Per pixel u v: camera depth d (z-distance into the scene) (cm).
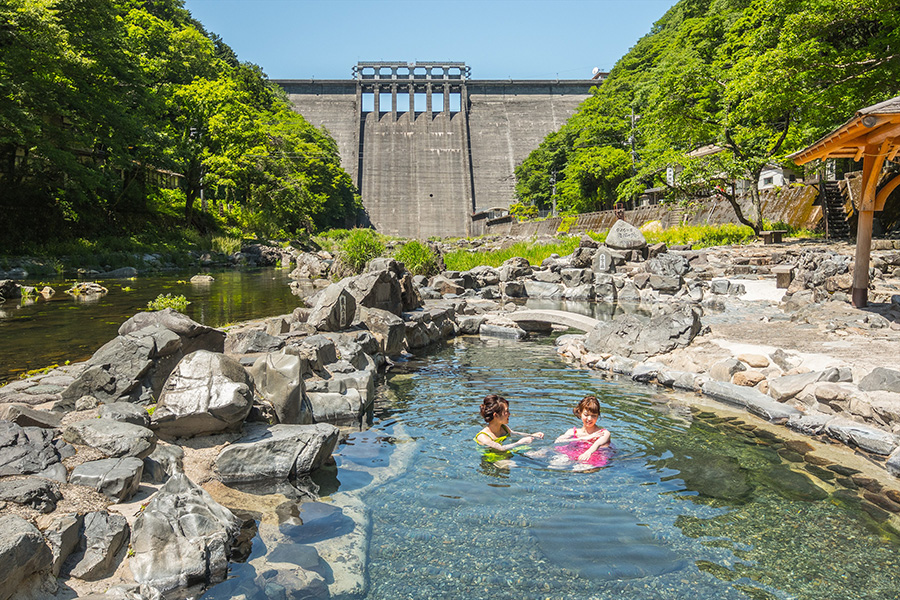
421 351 1350
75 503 417
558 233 5609
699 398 898
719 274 2294
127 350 653
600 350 1208
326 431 616
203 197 6191
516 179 13038
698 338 1142
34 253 3241
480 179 13112
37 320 1477
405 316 1469
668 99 3195
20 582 333
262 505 511
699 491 542
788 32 2506
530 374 1083
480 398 909
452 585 386
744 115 2936
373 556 425
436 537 453
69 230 3797
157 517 414
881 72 2319
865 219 1274
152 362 665
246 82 8456
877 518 484
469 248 5134
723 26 5372
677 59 5719
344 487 555
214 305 1873
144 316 740
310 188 9306
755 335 1150
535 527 470
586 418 700
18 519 356
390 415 815
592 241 2845
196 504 439
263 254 4800
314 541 446
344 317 1166
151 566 389
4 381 848
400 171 13075
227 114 5422
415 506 511
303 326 1139
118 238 3981
